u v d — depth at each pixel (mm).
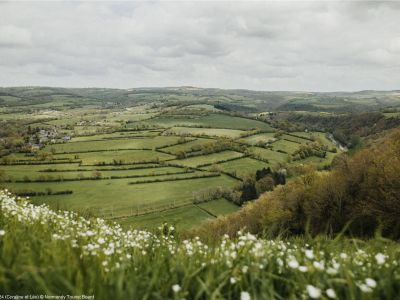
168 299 2617
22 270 2648
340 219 37781
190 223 83125
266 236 4383
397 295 2713
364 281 2963
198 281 2898
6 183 105312
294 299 2680
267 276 2988
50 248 3277
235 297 2838
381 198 31312
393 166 33062
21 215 6055
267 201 60188
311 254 3277
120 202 95938
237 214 65562
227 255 3479
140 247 4836
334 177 43188
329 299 2680
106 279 2846
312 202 43312
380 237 3756
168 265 3289
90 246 3852
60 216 7277
